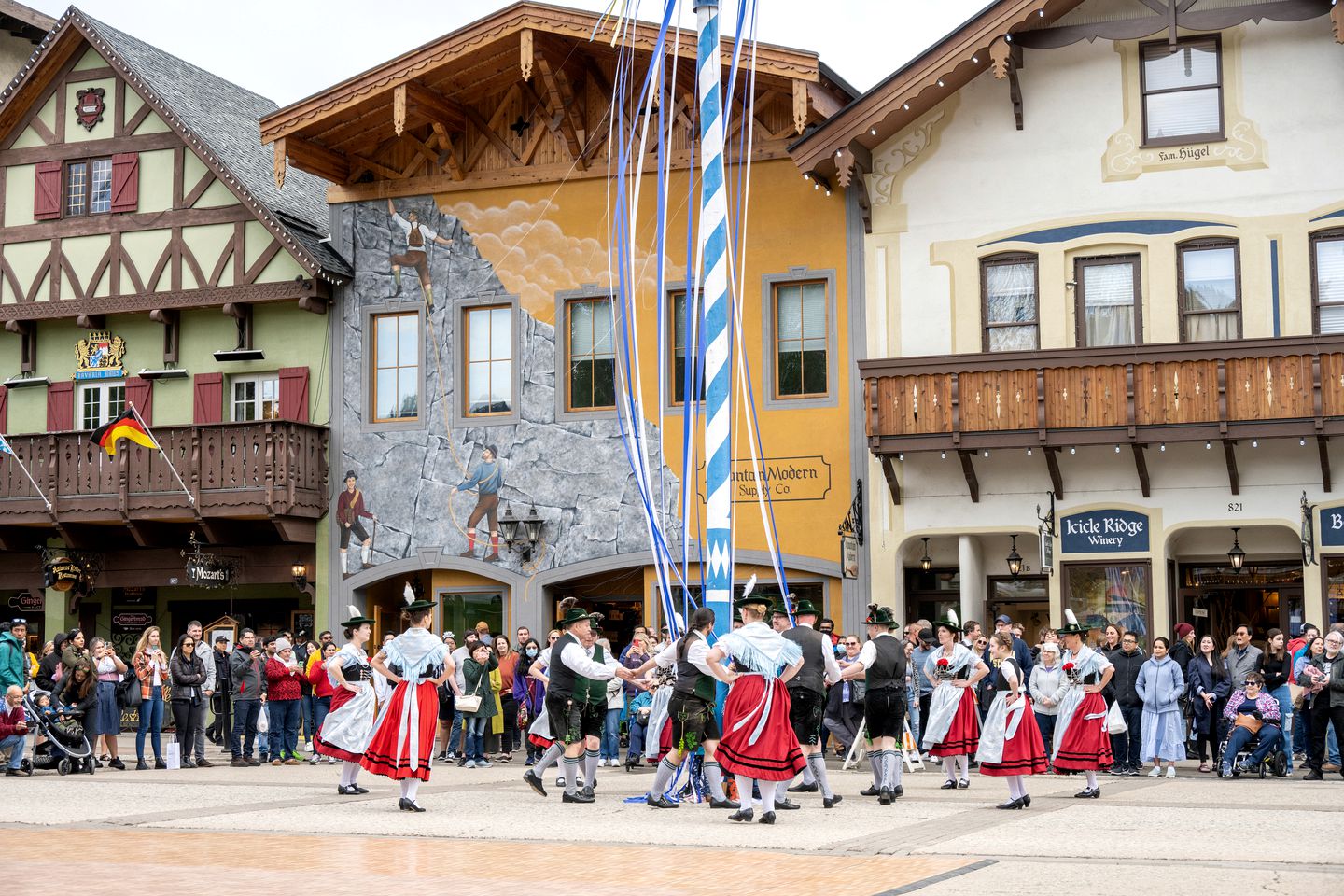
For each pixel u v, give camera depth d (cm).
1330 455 2245
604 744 2025
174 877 988
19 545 2862
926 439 2309
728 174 2552
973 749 1631
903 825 1266
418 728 1414
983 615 2420
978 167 2427
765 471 2491
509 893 914
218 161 2742
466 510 2653
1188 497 2300
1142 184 2359
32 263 2895
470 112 2705
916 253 2447
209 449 2683
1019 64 2377
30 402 2923
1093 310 2372
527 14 2484
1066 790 1644
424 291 2708
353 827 1286
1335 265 2284
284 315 2784
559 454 2611
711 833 1224
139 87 2811
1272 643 1925
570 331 2639
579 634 1509
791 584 2486
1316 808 1385
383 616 2758
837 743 2183
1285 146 2308
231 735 2088
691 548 2512
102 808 1449
